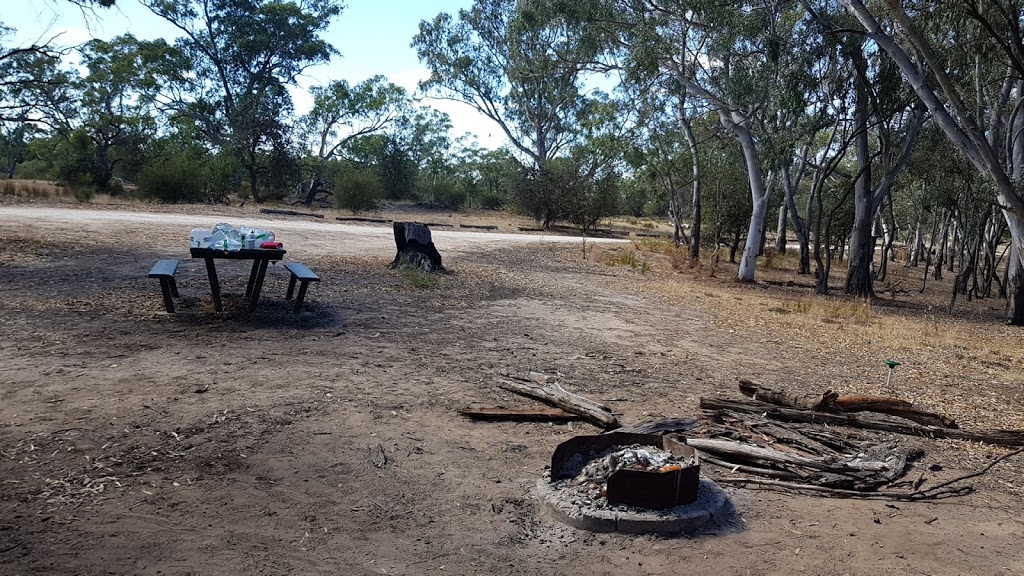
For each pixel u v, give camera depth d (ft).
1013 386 31.50
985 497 16.99
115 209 87.30
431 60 169.07
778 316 49.42
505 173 218.79
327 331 29.84
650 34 72.18
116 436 16.55
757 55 70.13
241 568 11.59
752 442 19.21
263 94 173.78
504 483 15.78
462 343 30.30
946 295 98.53
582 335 34.78
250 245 31.22
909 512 15.75
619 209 150.10
